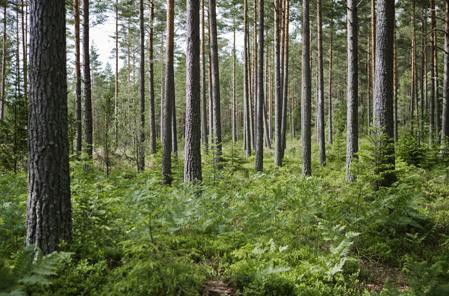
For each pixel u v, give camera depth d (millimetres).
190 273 5555
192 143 12289
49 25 5934
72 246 6188
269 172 19062
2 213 7688
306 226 8680
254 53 34406
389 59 10164
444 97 19500
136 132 20781
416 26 33031
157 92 56719
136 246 5375
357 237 7902
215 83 19469
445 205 10352
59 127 6086
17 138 13539
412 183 10852
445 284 5246
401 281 6684
